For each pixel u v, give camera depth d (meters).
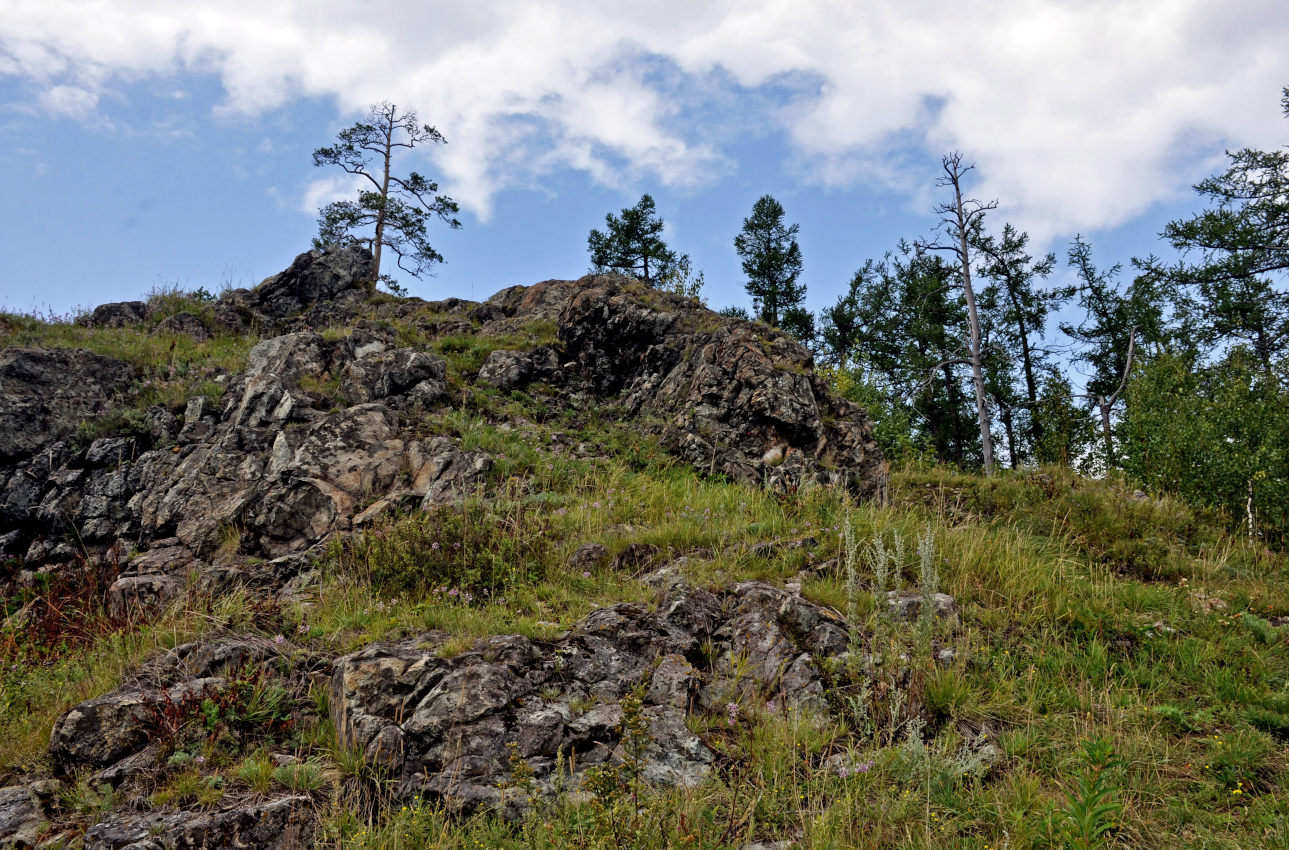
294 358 12.71
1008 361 30.73
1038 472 12.90
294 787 4.53
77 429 12.22
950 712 5.30
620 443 11.71
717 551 7.61
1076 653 6.28
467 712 4.87
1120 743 5.02
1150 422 14.17
